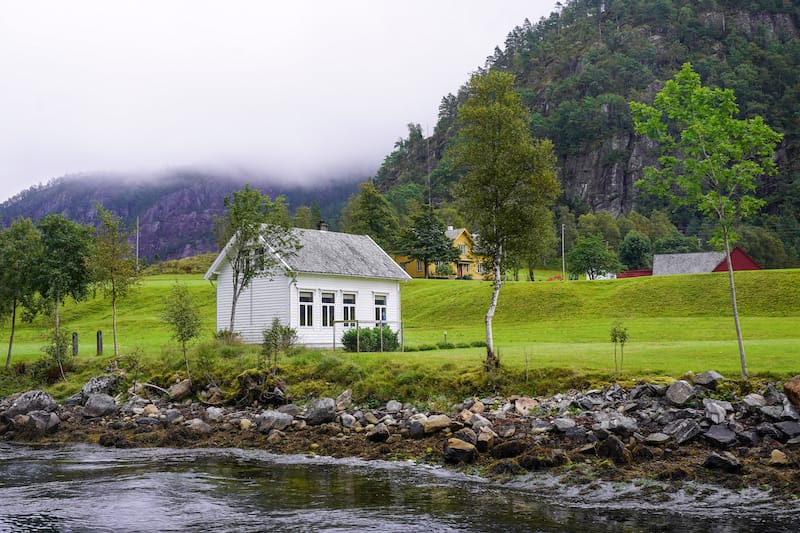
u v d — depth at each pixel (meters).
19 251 43.72
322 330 48.41
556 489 18.84
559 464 20.52
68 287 44.25
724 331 51.66
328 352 38.16
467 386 29.69
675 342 41.78
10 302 44.78
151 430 29.81
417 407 29.02
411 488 19.36
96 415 33.22
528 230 33.44
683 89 29.92
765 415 22.14
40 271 43.38
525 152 33.12
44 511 17.47
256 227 45.69
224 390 34.28
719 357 30.53
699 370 27.58
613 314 66.81
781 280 68.00
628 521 15.84
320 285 48.53
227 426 29.31
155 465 23.44
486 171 33.62
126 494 19.11
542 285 79.31
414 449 23.98
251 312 48.78
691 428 21.67
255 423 29.38
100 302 90.19
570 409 25.48
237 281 45.81
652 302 68.25
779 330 50.81
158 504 18.03
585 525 15.62
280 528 15.78
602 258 134.88
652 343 40.94
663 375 27.38
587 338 51.62
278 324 38.38
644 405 24.59
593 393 26.53
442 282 94.12
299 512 17.06
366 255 54.19
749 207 28.91
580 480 19.17
